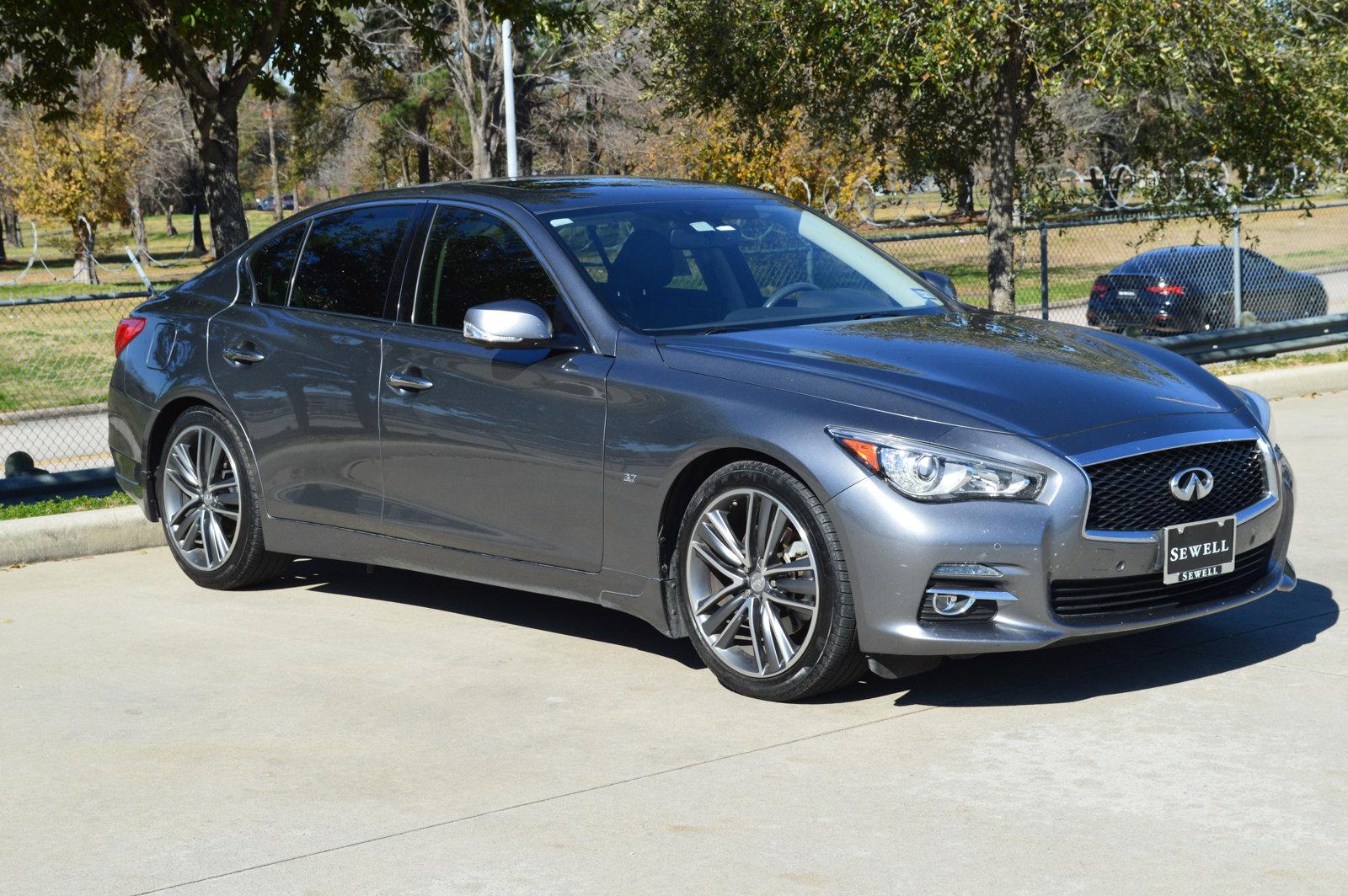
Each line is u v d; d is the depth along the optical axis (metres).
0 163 41.19
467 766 4.37
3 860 3.77
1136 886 3.38
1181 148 16.34
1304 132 14.79
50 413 16.25
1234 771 4.11
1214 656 5.23
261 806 4.09
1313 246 26.95
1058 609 4.54
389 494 5.92
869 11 13.46
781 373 4.88
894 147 18.64
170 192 58.75
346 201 6.51
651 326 5.32
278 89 15.16
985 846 3.64
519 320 5.18
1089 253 30.66
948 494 4.46
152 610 6.48
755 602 4.89
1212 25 13.18
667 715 4.80
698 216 5.95
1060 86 13.58
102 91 40.84
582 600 5.36
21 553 7.50
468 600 6.49
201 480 6.79
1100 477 4.54
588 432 5.21
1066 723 4.57
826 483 4.59
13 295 35.59
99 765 4.48
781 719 4.71
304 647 5.79
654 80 18.19
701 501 4.95
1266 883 3.37
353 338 6.04
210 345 6.65
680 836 3.77
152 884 3.58
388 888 3.50
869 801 3.98
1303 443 9.92
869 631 4.57
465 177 49.72
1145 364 5.25
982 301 22.09
